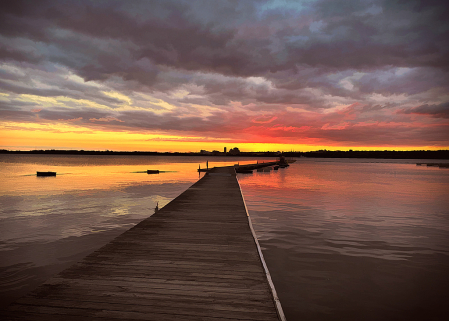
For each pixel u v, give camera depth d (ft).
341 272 17.72
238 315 9.18
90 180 89.04
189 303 9.86
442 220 32.86
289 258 20.20
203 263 13.65
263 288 11.08
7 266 18.67
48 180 88.53
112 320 8.72
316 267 18.57
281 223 31.12
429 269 18.21
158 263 13.53
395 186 74.69
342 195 55.52
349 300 14.34
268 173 131.23
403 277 17.04
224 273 12.48
